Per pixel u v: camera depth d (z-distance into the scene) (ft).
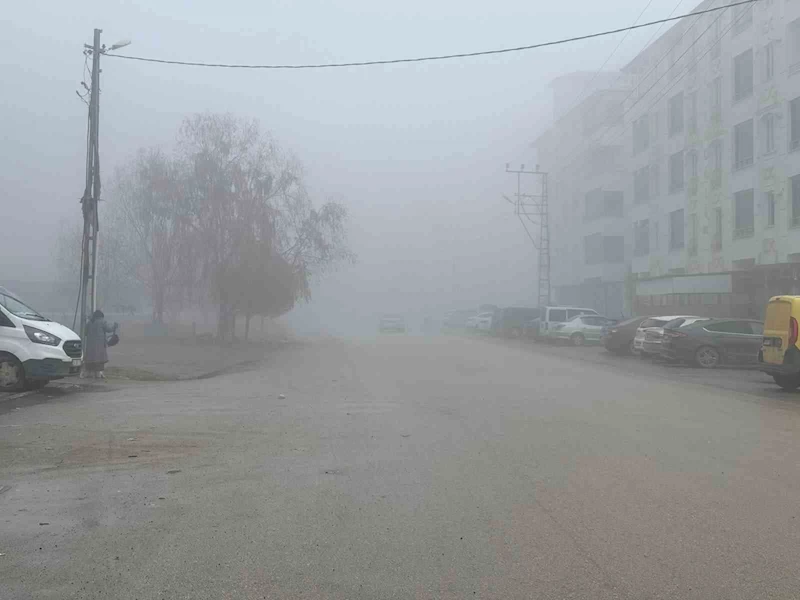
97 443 29.81
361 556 16.62
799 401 43.98
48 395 46.42
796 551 17.04
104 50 61.57
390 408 40.32
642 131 155.12
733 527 18.84
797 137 101.35
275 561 16.30
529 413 38.37
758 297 109.09
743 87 115.03
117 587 14.79
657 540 17.80
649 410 39.55
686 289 118.11
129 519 19.45
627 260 172.45
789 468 25.49
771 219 108.06
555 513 20.02
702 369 68.13
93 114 60.80
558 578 15.37
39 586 14.83
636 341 80.02
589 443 29.94
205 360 79.05
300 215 118.11
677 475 24.41
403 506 20.67
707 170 125.18
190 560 16.33
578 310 120.67
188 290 115.75
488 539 17.84
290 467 25.57
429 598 14.34
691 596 14.48
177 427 33.73
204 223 110.52
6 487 22.79
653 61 147.54
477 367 69.67
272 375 62.23
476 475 24.38
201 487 22.82
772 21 105.81
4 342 45.57
